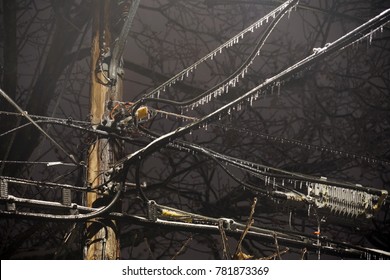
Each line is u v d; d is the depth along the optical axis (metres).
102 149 12.26
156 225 11.80
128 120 12.23
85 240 11.91
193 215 12.03
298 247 12.59
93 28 13.34
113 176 11.80
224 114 9.93
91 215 11.35
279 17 9.63
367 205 12.70
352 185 12.52
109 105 12.45
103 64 12.87
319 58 8.64
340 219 12.58
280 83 9.28
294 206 12.35
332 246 12.90
